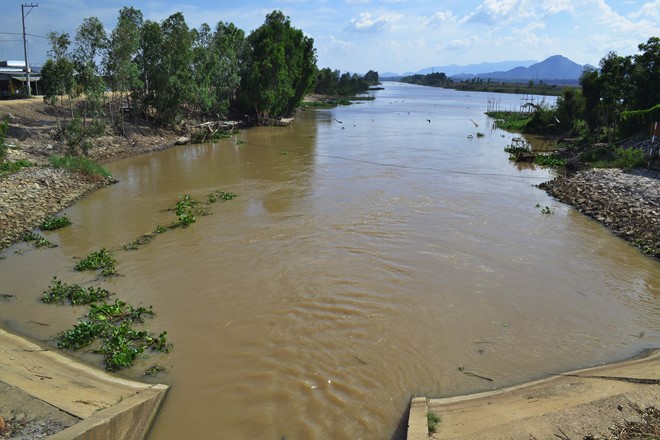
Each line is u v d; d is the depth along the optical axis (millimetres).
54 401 6977
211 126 41219
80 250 14688
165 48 35719
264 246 14828
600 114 35812
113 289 12062
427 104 93500
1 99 37125
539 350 9484
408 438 6461
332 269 13133
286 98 52625
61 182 21078
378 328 10219
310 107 80812
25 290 12016
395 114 68438
